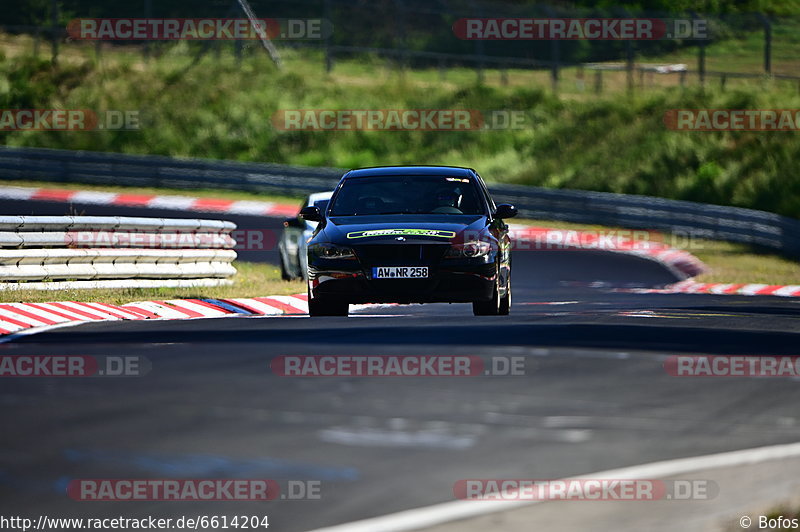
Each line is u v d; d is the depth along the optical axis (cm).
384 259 4219
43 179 13788
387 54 18300
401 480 1784
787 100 15250
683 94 15862
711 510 1648
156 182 13612
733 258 10188
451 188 4600
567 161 14562
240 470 1838
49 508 1616
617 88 17325
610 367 3039
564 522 1562
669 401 2570
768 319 4691
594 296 6544
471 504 1642
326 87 17038
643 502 1672
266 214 12038
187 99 16538
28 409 2341
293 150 15425
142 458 1905
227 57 17912
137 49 18600
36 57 17375
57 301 4988
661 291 7188
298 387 2639
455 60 18412
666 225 11406
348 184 4662
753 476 1845
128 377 2764
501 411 2388
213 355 3145
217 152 15438
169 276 5919
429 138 15538
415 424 2231
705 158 13800
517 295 6719
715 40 19712
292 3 19012
